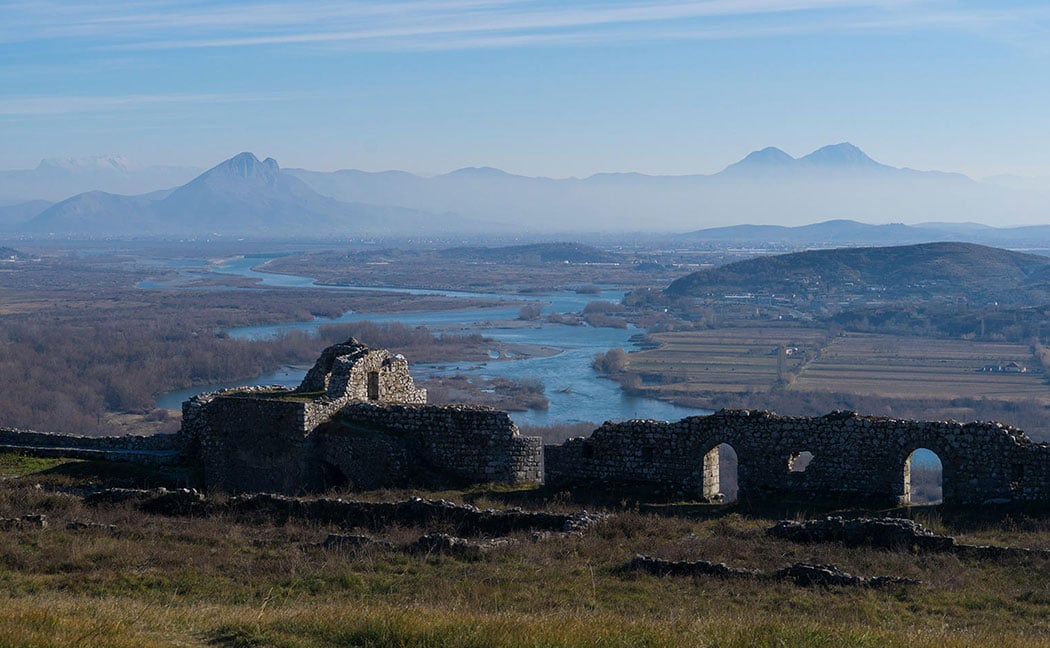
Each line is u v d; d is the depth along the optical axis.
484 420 40.41
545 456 40.09
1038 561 26.66
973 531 31.23
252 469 41.62
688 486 37.94
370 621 20.55
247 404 41.72
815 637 19.73
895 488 35.41
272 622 21.36
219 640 20.42
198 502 34.38
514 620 20.75
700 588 25.28
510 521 31.59
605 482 39.12
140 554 28.39
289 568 27.11
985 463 34.31
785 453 36.84
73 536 30.14
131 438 46.16
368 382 45.00
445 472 40.78
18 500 34.72
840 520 29.94
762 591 24.81
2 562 27.48
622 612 23.16
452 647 19.16
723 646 19.16
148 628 20.84
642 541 29.86
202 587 25.64
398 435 41.31
